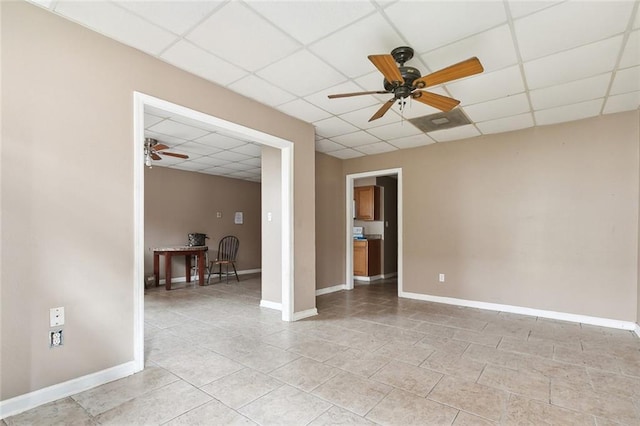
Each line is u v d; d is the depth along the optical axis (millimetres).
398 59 2381
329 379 2332
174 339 3172
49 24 2002
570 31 2131
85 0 1876
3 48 1844
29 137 1924
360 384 2260
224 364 2586
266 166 4551
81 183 2125
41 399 1947
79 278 2113
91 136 2172
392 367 2533
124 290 2326
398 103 3123
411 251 5074
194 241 6543
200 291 5625
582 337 3232
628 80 2797
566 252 3852
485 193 4438
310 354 2797
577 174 3809
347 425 1794
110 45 2271
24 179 1906
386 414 1897
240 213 8016
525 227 4125
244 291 5625
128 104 2355
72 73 2094
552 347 2963
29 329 1915
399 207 5223
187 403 2004
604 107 3430
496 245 4332
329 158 5645
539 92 3064
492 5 1894
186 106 2707
